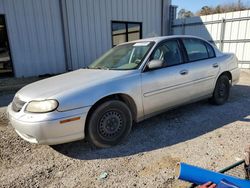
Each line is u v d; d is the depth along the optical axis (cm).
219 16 1046
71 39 937
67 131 278
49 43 893
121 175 255
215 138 334
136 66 346
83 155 302
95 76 333
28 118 271
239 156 282
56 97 274
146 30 1162
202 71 420
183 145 318
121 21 1063
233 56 504
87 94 289
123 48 415
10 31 812
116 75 326
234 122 393
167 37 398
